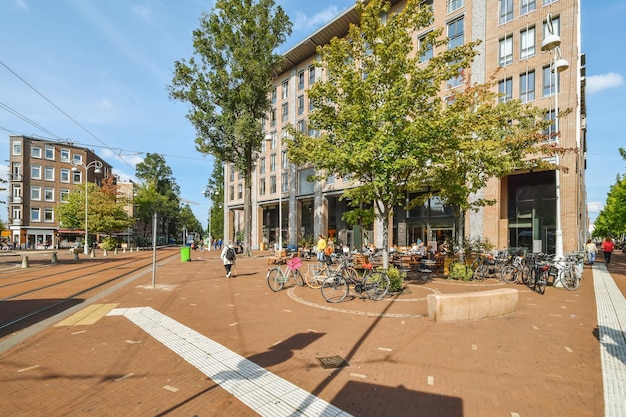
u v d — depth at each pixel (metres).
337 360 4.83
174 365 4.65
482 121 12.02
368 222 11.93
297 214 38.41
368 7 10.23
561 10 21.09
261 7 24.06
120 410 3.50
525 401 3.69
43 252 38.88
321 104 10.74
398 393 3.87
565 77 20.81
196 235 86.00
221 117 23.81
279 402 3.65
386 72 10.02
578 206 23.20
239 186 49.19
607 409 3.52
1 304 8.59
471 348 5.32
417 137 8.95
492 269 14.39
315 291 10.57
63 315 7.39
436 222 27.20
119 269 17.52
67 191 52.69
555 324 6.69
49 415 3.41
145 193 56.22
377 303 8.66
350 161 8.95
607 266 19.20
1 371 4.45
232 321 6.96
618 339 5.75
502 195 24.06
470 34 24.89
